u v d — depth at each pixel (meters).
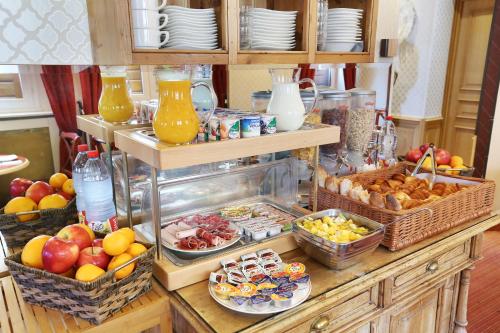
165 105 0.95
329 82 2.32
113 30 1.06
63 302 0.92
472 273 2.68
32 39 1.26
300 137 1.20
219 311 0.94
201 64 1.12
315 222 1.23
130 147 1.08
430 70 3.94
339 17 1.47
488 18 3.83
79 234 0.98
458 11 3.99
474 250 1.61
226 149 1.03
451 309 1.69
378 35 2.42
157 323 1.00
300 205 1.57
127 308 0.96
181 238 1.17
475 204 1.50
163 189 1.27
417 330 1.51
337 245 1.06
